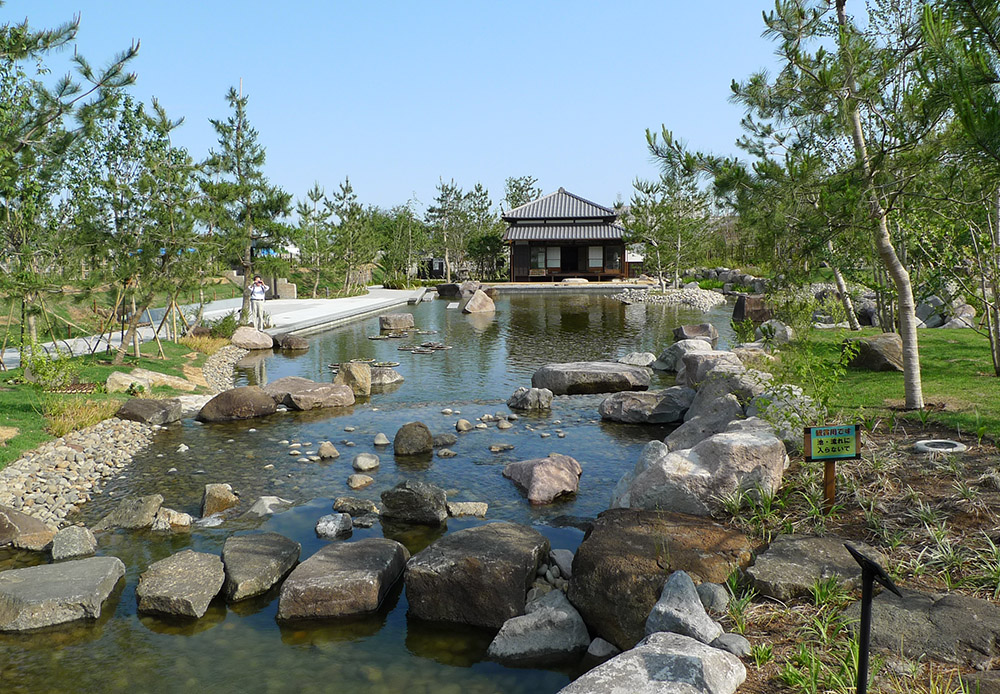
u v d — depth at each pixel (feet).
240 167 88.63
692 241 158.92
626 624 18.92
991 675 13.83
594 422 44.70
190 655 19.42
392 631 20.86
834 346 51.31
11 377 50.72
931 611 16.15
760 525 22.33
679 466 24.77
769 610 17.78
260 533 26.73
